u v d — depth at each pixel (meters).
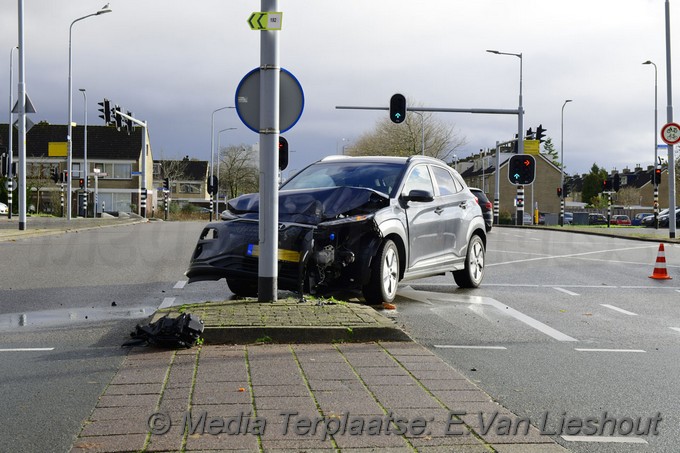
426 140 76.88
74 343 6.43
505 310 9.02
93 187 78.06
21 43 26.03
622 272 14.26
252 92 7.72
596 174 121.81
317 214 8.53
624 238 30.67
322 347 6.24
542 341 7.05
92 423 4.07
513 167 30.39
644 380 5.51
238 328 6.37
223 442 3.77
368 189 8.98
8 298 9.36
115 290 10.21
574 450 3.89
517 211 43.91
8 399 4.66
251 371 5.32
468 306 9.28
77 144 78.44
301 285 7.96
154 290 10.24
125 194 78.75
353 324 6.64
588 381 5.45
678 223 58.00
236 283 9.58
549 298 10.29
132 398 4.58
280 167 21.17
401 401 4.58
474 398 4.70
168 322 6.21
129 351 6.04
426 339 7.00
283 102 7.79
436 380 5.12
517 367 5.89
